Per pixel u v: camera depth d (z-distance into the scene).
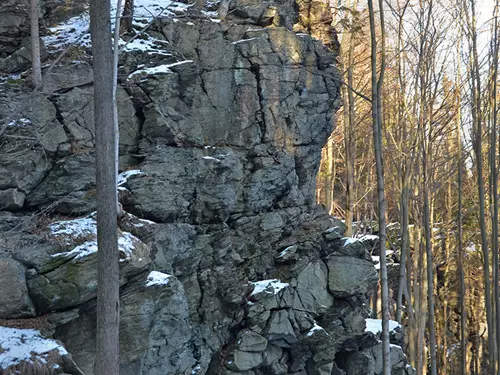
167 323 10.09
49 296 8.55
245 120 13.23
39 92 9.98
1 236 8.97
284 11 15.28
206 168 12.11
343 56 19.95
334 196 29.27
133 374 9.33
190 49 12.84
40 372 7.55
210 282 12.08
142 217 10.96
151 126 11.53
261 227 13.22
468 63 16.72
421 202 19.56
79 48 11.79
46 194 10.41
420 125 15.64
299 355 12.89
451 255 25.77
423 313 18.38
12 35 12.01
